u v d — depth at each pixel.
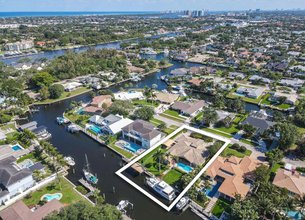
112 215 54.34
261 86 158.12
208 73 184.62
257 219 57.44
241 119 115.12
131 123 104.25
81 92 159.62
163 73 199.75
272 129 97.69
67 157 90.75
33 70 181.25
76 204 57.16
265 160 85.25
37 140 102.88
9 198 70.81
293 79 163.25
